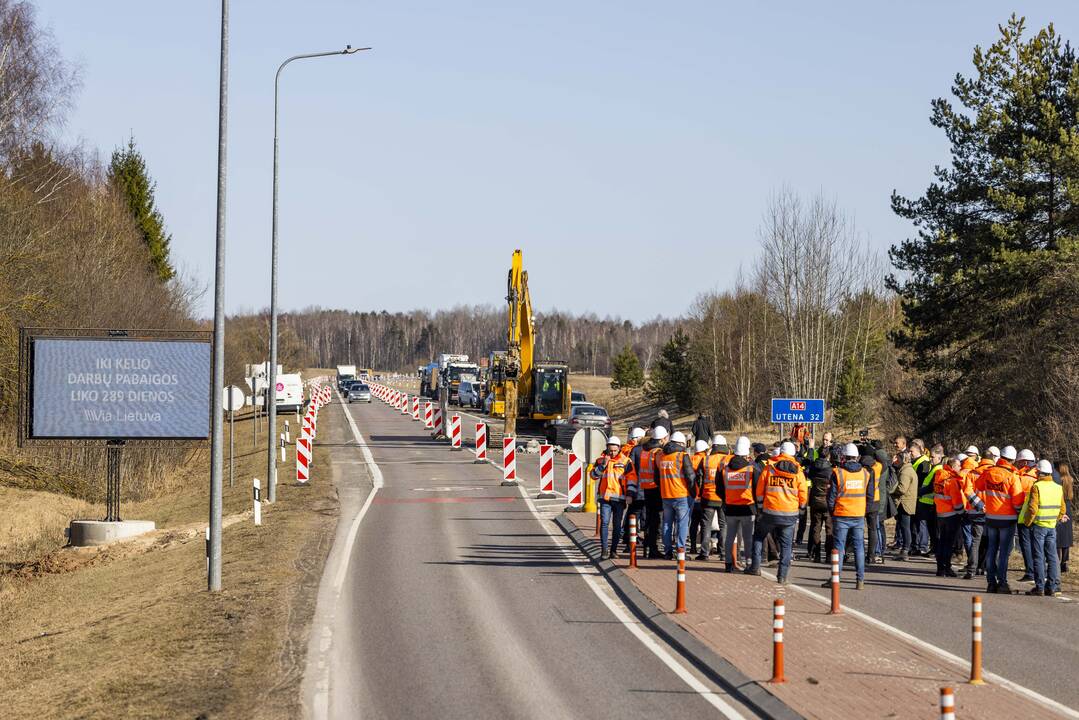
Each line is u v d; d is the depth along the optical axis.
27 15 50.22
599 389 145.75
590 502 32.25
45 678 15.77
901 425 51.53
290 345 135.88
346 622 17.41
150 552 28.91
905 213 47.62
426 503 35.06
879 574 22.12
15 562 31.03
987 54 46.22
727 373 84.75
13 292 44.75
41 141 53.16
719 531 24.16
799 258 72.00
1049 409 40.31
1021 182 43.81
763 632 16.02
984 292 44.53
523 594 19.86
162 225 99.62
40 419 30.94
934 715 11.65
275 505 34.84
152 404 31.27
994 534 20.02
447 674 14.13
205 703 12.88
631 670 14.30
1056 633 16.36
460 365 108.06
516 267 59.44
